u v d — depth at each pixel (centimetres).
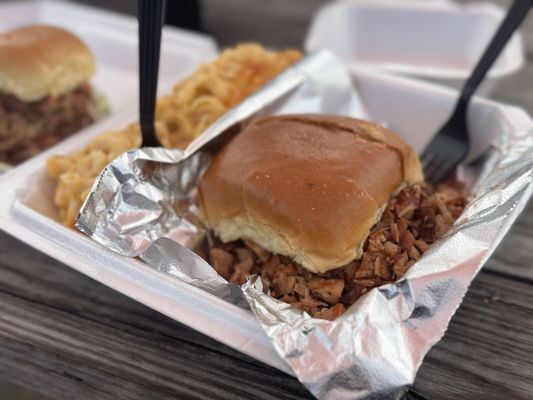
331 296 31
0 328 34
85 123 51
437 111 44
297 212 31
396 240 33
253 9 74
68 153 40
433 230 33
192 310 29
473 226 30
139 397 31
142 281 30
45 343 34
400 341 26
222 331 28
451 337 32
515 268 36
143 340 33
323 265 31
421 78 54
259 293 29
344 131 35
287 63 47
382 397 25
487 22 60
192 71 52
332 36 60
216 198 35
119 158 33
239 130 39
